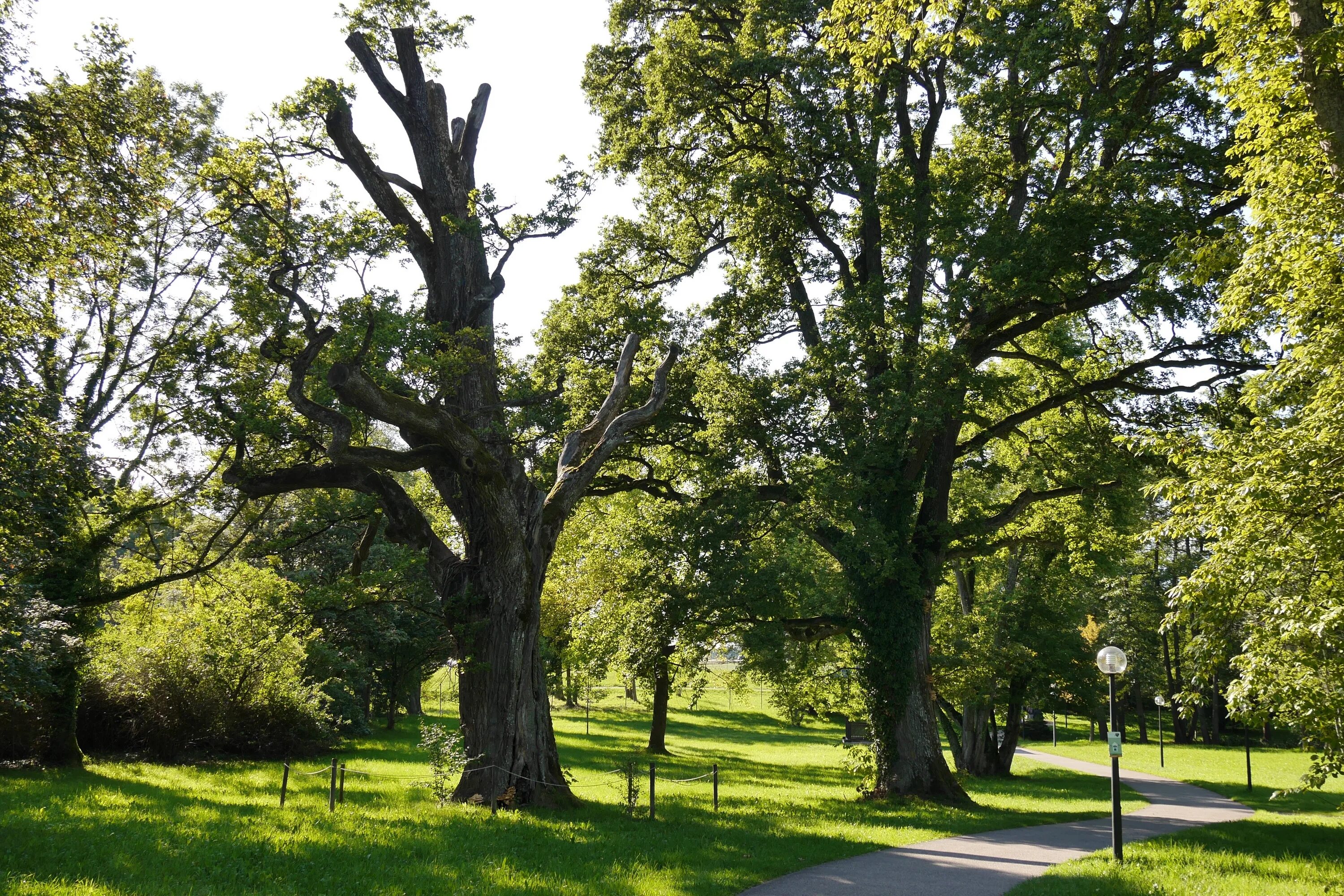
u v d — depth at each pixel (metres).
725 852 13.84
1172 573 56.97
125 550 24.64
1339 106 10.92
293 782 21.09
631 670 25.45
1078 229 19.31
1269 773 40.22
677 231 25.47
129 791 17.55
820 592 26.84
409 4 20.33
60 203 18.97
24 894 8.83
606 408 19.53
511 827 14.70
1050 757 49.44
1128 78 20.92
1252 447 10.05
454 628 17.42
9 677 13.70
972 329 22.77
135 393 23.17
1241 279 11.04
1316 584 9.35
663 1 24.52
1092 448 23.50
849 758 35.50
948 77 22.73
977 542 24.69
